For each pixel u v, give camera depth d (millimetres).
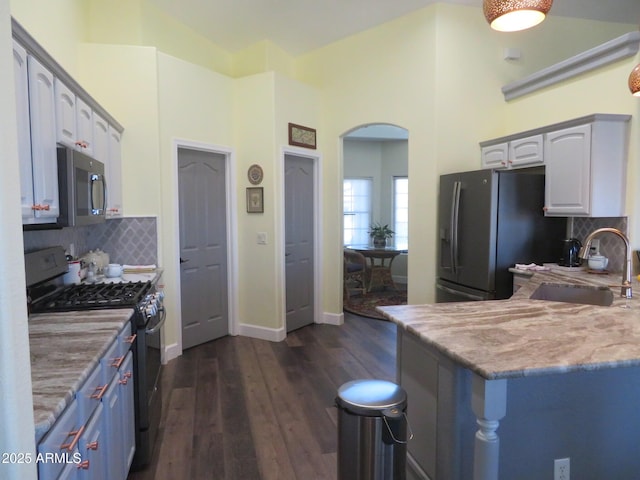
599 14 4609
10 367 886
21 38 1768
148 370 2367
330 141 5195
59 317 2064
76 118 2531
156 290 3348
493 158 4375
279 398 3217
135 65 3828
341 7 4367
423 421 1939
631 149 3299
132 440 2189
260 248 4668
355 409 1658
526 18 1954
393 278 8281
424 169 4496
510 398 1723
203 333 4527
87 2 3873
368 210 8438
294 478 2271
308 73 5371
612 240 3469
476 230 3873
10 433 887
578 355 1432
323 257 5312
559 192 3594
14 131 918
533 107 4242
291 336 4793
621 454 1835
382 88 4758
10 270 891
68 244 3240
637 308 2107
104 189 2838
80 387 1362
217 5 4238
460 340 1596
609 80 3475
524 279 3561
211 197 4570
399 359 2191
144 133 3865
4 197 874
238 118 4715
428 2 4324
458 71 4430
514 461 1740
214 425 2814
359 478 1682
